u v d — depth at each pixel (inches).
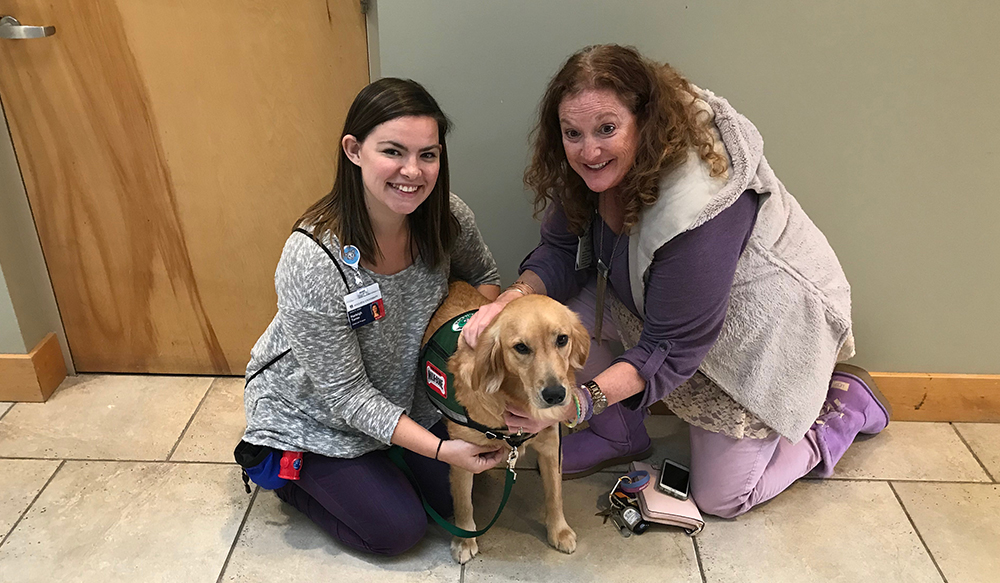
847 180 85.0
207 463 88.9
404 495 74.9
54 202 92.8
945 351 95.0
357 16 82.4
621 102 60.1
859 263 90.0
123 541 77.2
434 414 81.4
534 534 80.0
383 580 73.6
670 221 62.3
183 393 102.2
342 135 61.8
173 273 98.7
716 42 78.6
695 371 72.3
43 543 76.6
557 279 79.6
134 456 89.6
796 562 76.5
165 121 88.2
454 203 76.1
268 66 85.3
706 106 64.3
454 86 81.6
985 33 76.5
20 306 94.8
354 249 64.9
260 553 76.4
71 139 88.9
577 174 70.8
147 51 84.1
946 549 78.1
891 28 76.8
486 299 77.4
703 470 81.6
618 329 81.5
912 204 85.8
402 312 71.8
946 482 87.9
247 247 97.0
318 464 74.1
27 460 88.2
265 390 74.7
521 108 82.6
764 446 79.1
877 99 80.4
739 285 70.4
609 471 90.2
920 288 90.9
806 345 72.4
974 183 84.0
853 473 89.4
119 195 92.8
